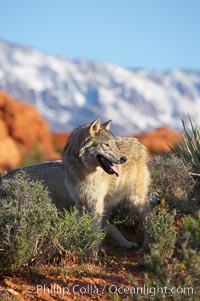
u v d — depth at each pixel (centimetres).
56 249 1786
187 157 2700
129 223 2261
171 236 1783
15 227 1700
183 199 2309
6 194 1900
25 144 7900
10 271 1691
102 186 2047
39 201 1833
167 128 6869
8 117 8031
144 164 2220
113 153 2014
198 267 1395
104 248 2027
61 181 2306
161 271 1376
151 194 2273
